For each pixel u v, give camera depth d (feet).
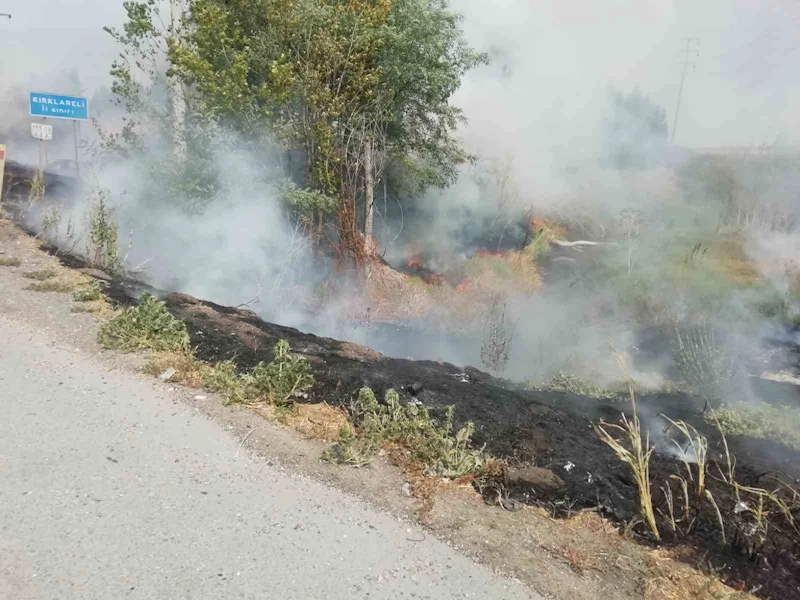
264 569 9.42
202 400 14.80
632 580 10.24
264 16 35.47
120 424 13.20
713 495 13.33
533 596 9.59
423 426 13.89
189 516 10.46
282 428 13.94
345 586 9.29
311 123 36.60
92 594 8.43
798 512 13.04
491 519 11.39
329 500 11.46
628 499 12.71
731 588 10.38
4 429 12.34
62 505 10.25
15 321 18.07
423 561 10.08
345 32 37.47
